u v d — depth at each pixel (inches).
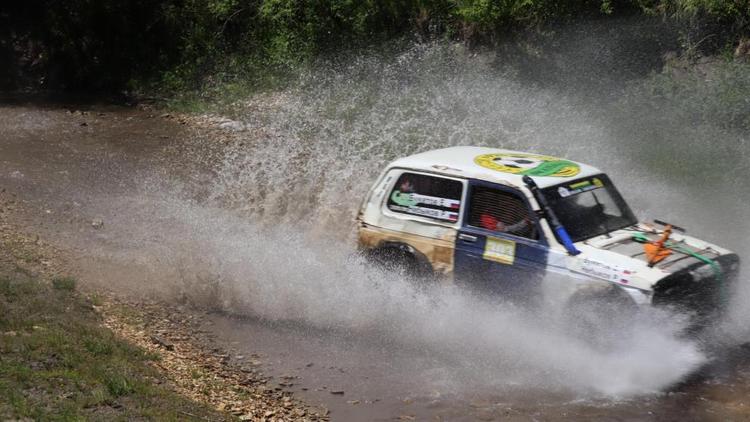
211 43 970.7
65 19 1044.5
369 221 343.9
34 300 303.3
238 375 281.3
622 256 283.9
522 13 754.2
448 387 276.8
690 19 671.1
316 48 879.7
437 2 834.2
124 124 820.6
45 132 776.9
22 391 221.3
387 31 861.2
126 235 451.5
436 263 323.3
